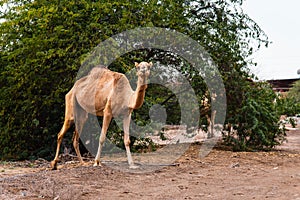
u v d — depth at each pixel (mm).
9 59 12695
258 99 14133
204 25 13680
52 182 7348
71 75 12258
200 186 7469
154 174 8531
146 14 12430
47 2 12414
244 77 14031
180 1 13445
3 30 12844
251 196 6676
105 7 11938
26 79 12180
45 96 12430
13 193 6625
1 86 13375
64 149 12406
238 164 9906
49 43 12164
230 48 13703
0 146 13250
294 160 10859
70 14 11773
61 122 12883
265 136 13883
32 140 13289
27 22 12805
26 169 9969
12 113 12797
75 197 6387
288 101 15156
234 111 13867
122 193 6840
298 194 6777
